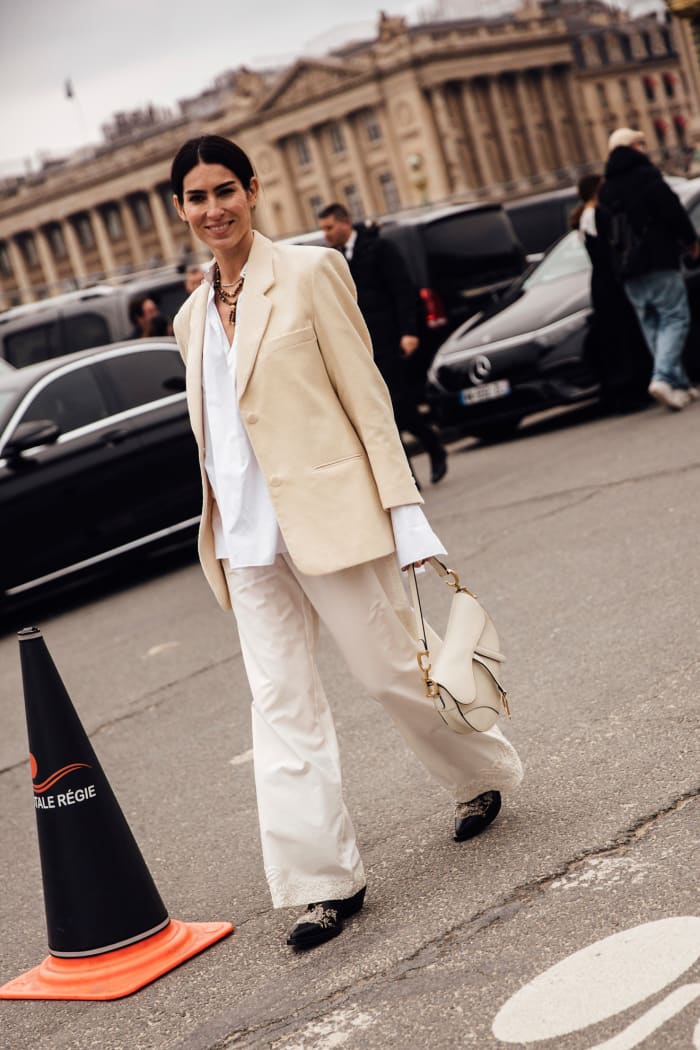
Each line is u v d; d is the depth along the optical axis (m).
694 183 11.71
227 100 106.00
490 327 11.19
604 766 3.77
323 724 3.29
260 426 3.18
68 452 9.40
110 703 6.35
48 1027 3.15
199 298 3.32
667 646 4.73
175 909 3.69
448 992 2.74
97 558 9.48
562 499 7.96
